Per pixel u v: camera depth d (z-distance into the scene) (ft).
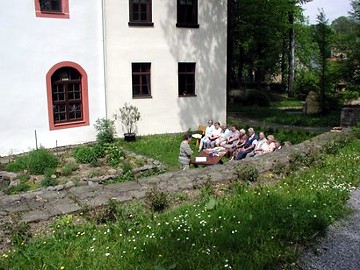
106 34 53.31
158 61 57.47
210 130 50.24
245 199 24.32
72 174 38.91
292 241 19.21
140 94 57.57
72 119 51.39
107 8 52.95
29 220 21.20
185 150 38.42
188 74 61.05
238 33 109.50
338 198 25.20
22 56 45.70
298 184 27.61
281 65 145.69
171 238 19.36
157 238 19.42
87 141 52.34
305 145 38.24
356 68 76.23
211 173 28.94
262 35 112.57
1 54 44.21
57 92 49.70
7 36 44.34
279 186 27.27
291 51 119.24
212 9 61.00
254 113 86.43
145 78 57.72
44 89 47.91
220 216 21.80
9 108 45.57
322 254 18.72
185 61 59.72
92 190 25.71
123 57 54.90
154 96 57.98
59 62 48.65
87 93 51.67
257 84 137.08
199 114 62.39
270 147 38.96
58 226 20.80
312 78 110.42
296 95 118.52
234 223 20.92
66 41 48.88
